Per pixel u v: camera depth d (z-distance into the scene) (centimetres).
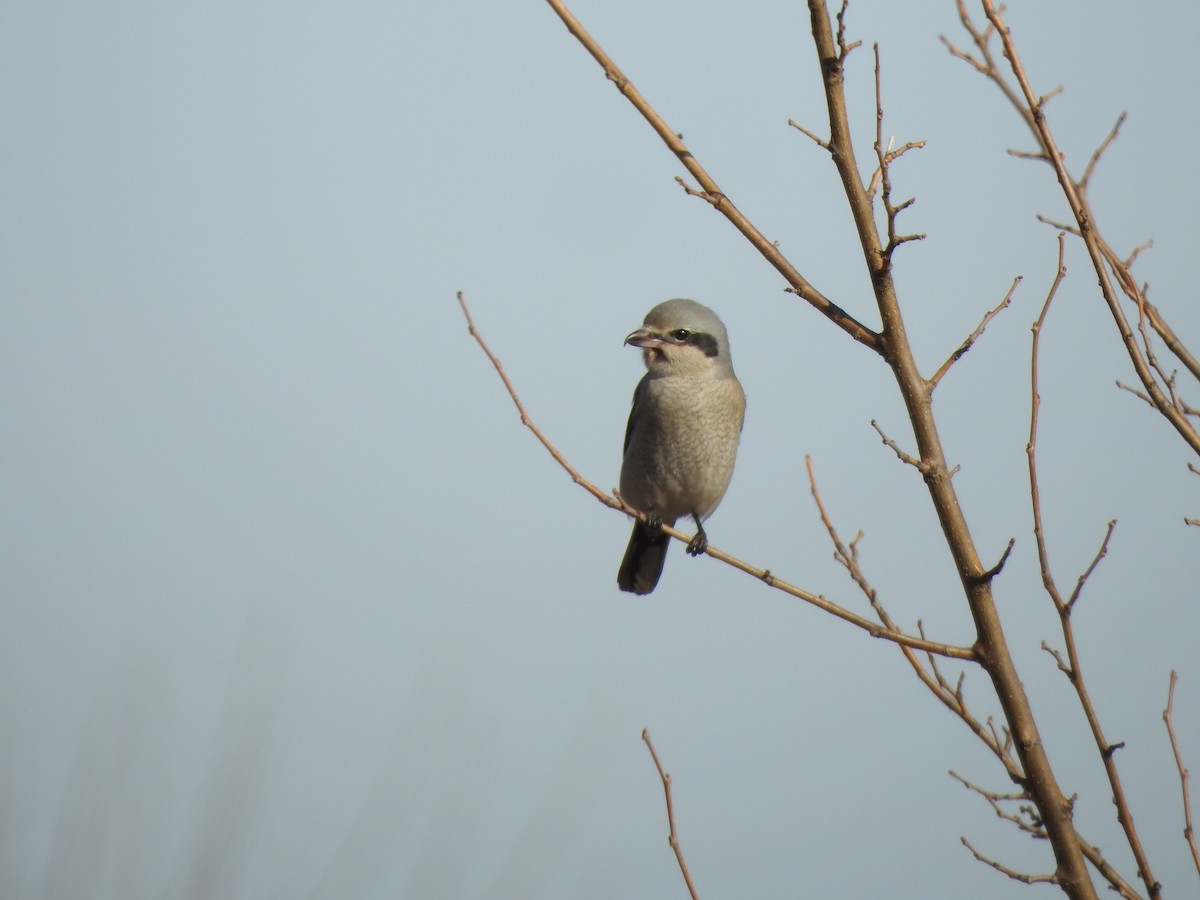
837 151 699
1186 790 658
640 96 720
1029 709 652
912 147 689
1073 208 685
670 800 741
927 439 682
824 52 700
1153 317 783
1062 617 653
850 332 700
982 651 663
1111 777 630
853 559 772
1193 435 655
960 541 668
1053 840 635
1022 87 701
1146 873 614
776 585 726
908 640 676
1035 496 668
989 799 715
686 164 719
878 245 695
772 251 713
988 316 689
